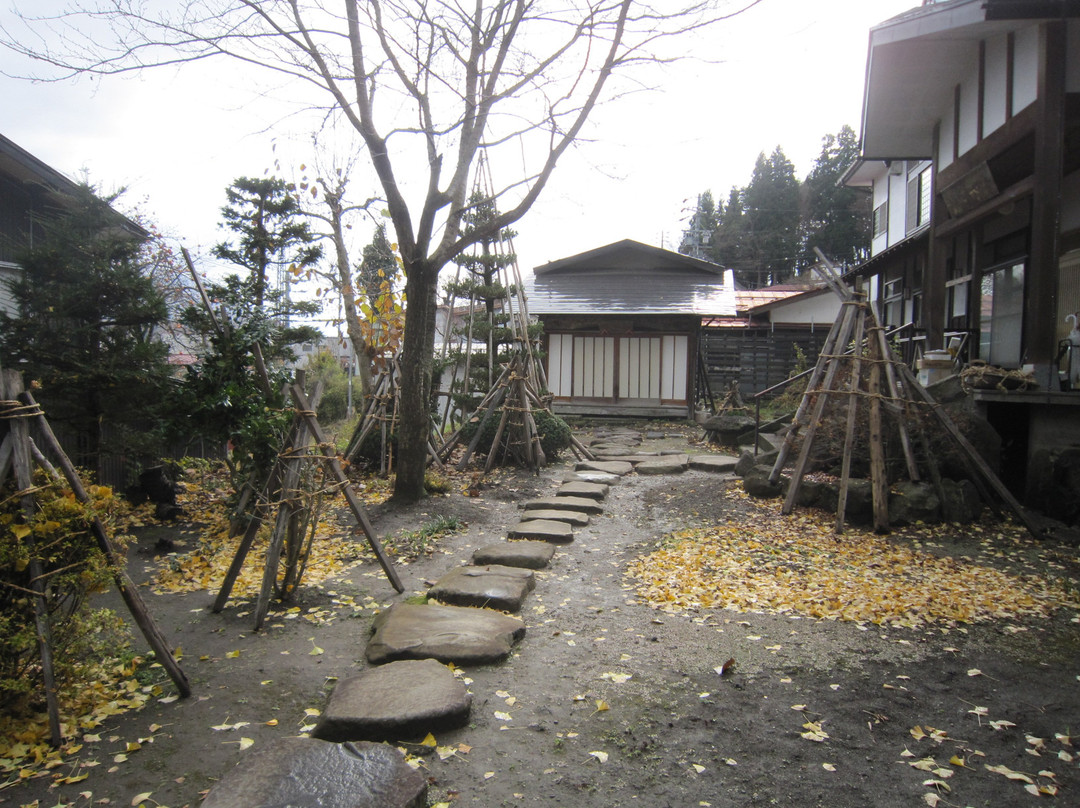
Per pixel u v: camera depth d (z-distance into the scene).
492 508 8.20
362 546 6.52
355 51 6.89
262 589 4.59
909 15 8.34
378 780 2.67
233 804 2.51
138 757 3.08
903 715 3.46
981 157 8.91
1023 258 9.71
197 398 7.10
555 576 5.76
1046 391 7.25
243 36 6.00
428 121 7.30
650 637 4.43
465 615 4.55
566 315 16.73
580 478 9.97
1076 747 3.18
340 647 4.29
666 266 18.91
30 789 2.84
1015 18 7.41
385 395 9.98
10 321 7.42
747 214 40.09
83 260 7.88
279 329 9.55
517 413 10.60
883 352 7.43
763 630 4.52
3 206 9.57
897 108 10.66
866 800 2.81
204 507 8.42
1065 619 4.66
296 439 4.92
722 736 3.27
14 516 3.19
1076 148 8.69
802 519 7.19
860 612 4.74
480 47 7.59
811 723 3.37
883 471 6.87
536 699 3.61
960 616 4.64
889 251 13.91
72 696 3.42
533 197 7.21
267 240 10.52
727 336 21.27
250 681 3.81
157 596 5.26
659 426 15.96
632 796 2.83
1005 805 2.78
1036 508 7.46
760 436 11.44
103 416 7.71
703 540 6.66
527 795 2.83
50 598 3.37
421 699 3.36
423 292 7.91
